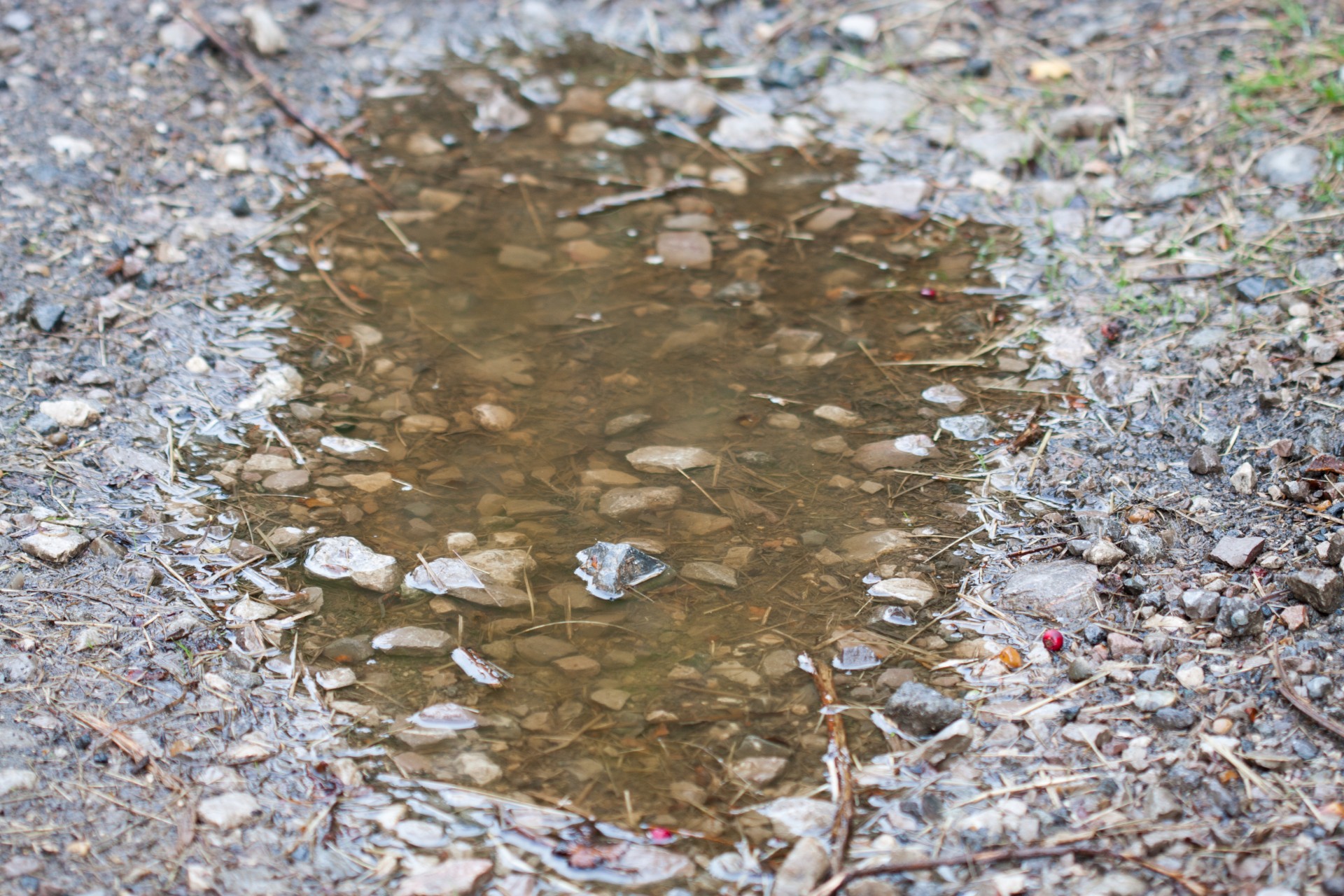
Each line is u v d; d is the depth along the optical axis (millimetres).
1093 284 3467
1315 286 3242
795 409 3088
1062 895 1866
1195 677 2232
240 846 1964
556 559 2617
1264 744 2086
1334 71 4094
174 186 3828
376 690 2289
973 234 3760
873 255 3695
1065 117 4094
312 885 1906
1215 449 2812
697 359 3275
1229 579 2449
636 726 2217
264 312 3393
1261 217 3574
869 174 4078
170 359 3164
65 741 2117
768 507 2766
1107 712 2199
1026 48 4582
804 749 2164
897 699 2217
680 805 2057
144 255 3510
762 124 4348
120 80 4188
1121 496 2727
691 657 2369
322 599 2498
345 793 2076
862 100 4418
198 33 4441
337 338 3309
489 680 2314
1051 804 2031
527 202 3957
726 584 2549
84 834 1956
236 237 3676
